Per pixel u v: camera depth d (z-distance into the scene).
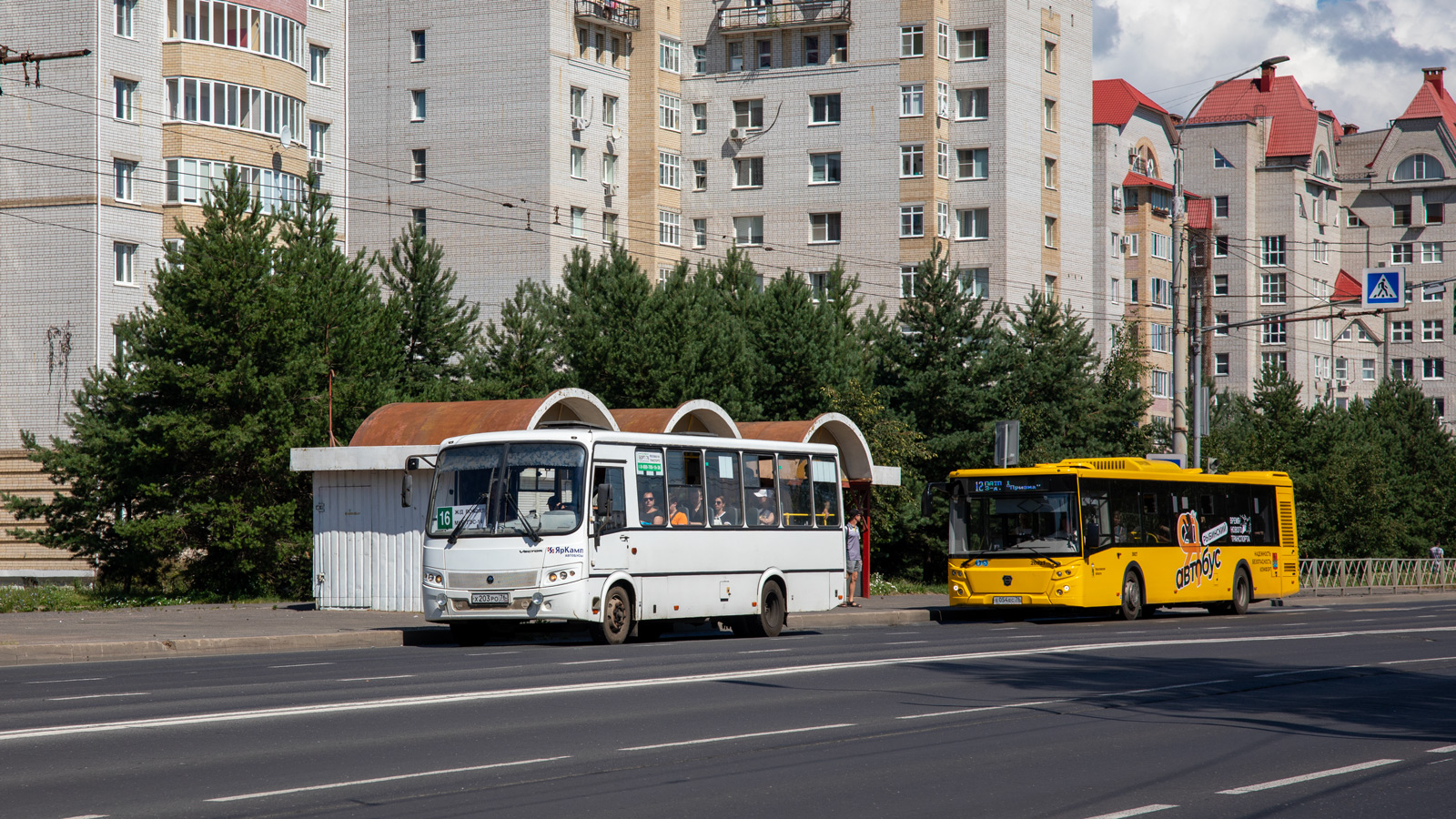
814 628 30.95
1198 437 41.94
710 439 26.23
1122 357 55.41
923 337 52.47
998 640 25.45
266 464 34.59
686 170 76.31
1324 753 12.02
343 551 30.48
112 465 35.78
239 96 52.44
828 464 29.36
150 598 35.06
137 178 50.94
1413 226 114.88
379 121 70.25
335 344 38.00
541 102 67.62
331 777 10.17
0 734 11.92
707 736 12.40
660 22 73.88
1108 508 33.75
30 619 27.31
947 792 10.00
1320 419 65.69
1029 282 74.31
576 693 15.45
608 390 44.91
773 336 48.91
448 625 26.41
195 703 14.18
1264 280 107.38
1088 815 9.22
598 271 48.03
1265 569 39.12
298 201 40.97
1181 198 41.84
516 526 23.23
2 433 50.47
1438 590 59.78
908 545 51.12
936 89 72.69
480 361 45.53
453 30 69.12
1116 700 15.62
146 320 36.50
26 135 50.44
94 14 49.69
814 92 74.56
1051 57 76.56
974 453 50.75
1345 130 125.56
